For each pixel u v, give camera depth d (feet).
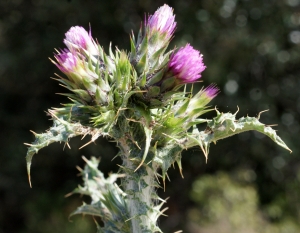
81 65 0.32
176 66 0.31
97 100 0.31
